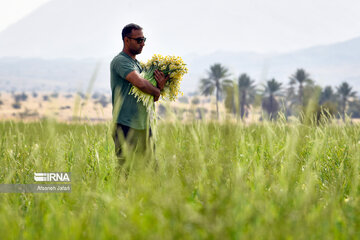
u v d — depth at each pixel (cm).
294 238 537
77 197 742
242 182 732
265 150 1013
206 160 768
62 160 919
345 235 580
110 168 944
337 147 1125
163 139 946
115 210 648
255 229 548
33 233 591
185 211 583
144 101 1100
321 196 819
